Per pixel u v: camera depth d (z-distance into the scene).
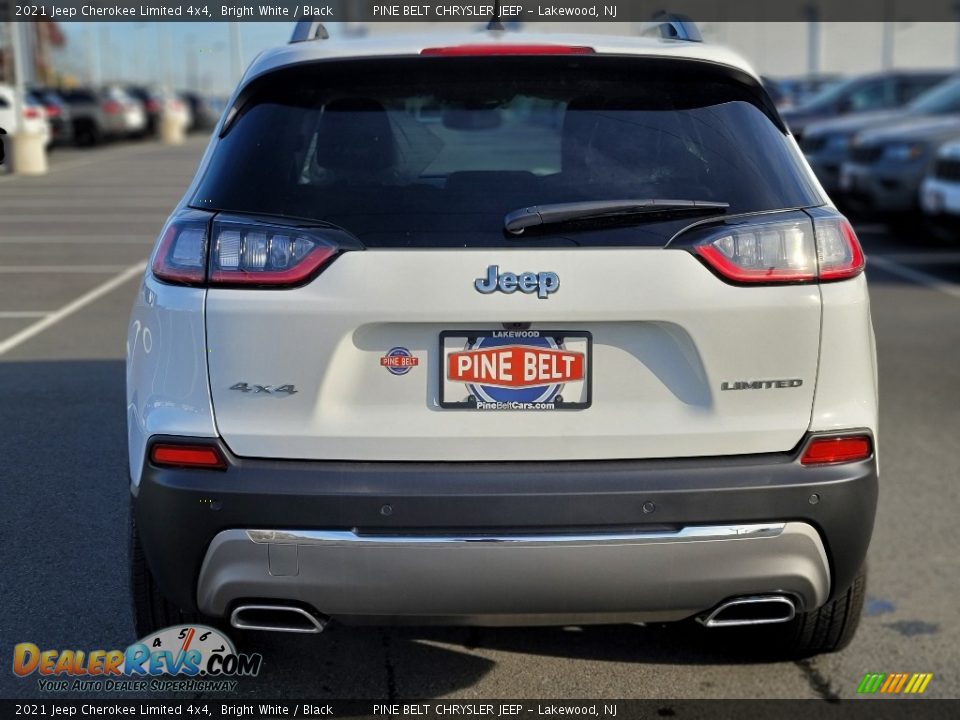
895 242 13.24
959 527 4.55
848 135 15.00
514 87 3.02
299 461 2.66
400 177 2.85
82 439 5.39
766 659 3.47
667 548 2.63
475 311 2.62
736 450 2.71
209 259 2.69
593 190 2.78
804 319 2.71
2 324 8.08
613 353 2.68
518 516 2.61
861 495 2.74
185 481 2.65
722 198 2.79
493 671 3.39
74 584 3.86
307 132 2.91
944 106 14.73
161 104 43.00
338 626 3.67
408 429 2.66
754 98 3.04
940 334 8.05
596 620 2.74
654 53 2.98
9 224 14.59
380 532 2.62
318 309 2.63
